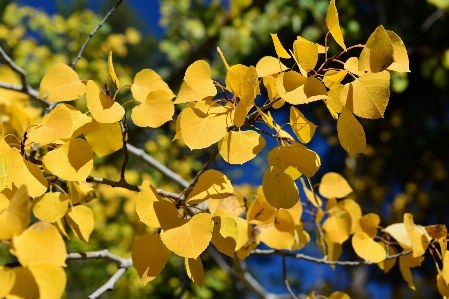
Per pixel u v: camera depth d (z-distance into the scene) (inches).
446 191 194.2
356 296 185.2
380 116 34.5
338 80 34.9
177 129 37.4
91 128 37.4
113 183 39.8
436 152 186.7
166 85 38.3
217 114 35.6
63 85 37.1
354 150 35.3
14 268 30.7
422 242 41.9
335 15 34.2
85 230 39.6
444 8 96.7
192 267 35.5
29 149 40.3
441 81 109.8
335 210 46.6
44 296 30.6
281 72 35.0
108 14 46.1
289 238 41.9
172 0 131.0
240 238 40.4
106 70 112.2
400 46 34.8
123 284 112.0
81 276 112.7
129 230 104.1
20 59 112.7
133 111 36.8
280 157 35.5
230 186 36.4
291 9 103.7
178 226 34.7
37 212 37.3
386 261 46.3
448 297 40.1
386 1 163.8
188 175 115.3
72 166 36.0
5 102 51.9
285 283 47.4
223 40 116.0
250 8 117.8
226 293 156.4
